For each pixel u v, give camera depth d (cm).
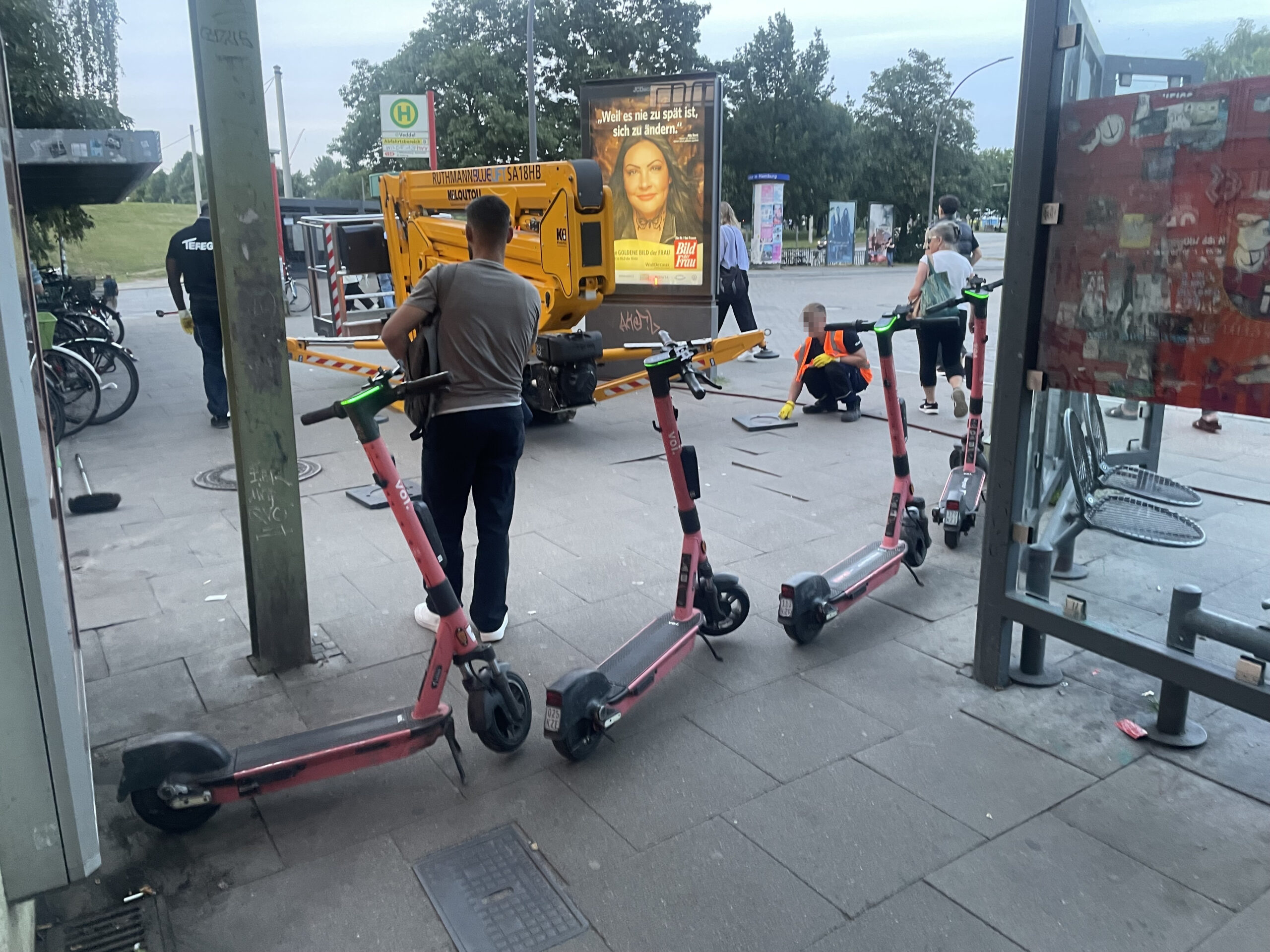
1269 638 266
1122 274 281
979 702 331
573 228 677
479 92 3734
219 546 494
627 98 913
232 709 328
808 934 222
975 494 500
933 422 784
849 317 1670
